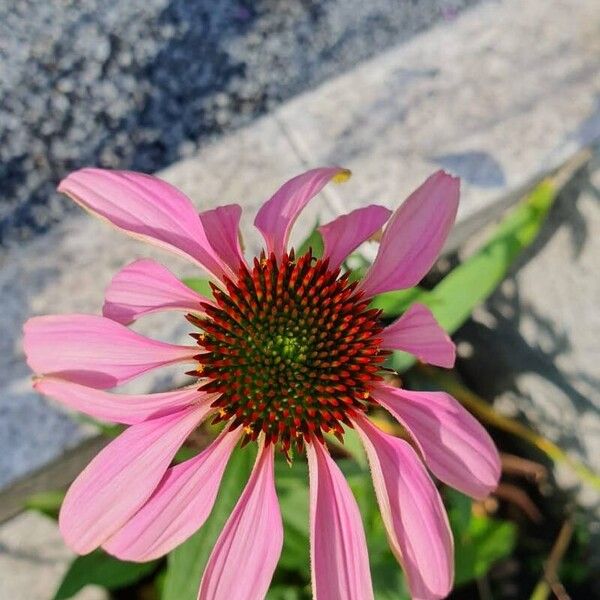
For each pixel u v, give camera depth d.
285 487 0.15
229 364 0.13
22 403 0.16
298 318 0.13
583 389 0.20
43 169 0.20
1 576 0.19
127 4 0.21
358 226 0.13
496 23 0.19
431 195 0.12
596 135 0.18
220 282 0.13
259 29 0.22
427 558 0.12
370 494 0.16
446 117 0.18
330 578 0.12
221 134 0.21
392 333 0.13
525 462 0.22
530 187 0.18
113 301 0.12
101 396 0.12
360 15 0.22
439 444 0.12
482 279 0.17
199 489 0.12
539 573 0.22
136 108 0.21
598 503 0.21
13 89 0.21
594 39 0.19
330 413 0.13
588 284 0.19
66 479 0.18
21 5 0.21
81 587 0.16
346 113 0.18
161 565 0.19
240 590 0.12
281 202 0.13
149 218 0.12
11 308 0.17
